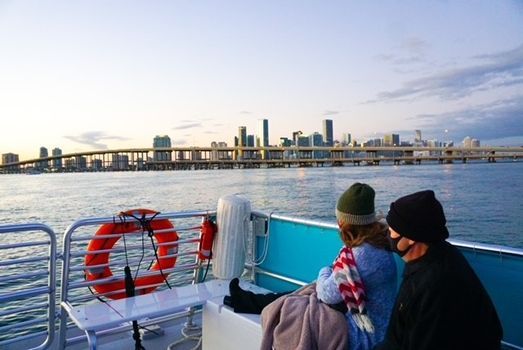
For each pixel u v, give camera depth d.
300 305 2.44
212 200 43.75
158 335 3.97
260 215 4.25
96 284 3.77
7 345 3.61
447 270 1.78
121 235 3.94
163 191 57.53
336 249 3.52
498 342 1.80
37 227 3.36
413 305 1.80
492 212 32.31
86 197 49.03
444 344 1.71
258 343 2.82
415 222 1.83
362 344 2.23
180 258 7.29
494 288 2.49
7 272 12.09
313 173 106.50
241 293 3.16
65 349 3.63
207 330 3.28
